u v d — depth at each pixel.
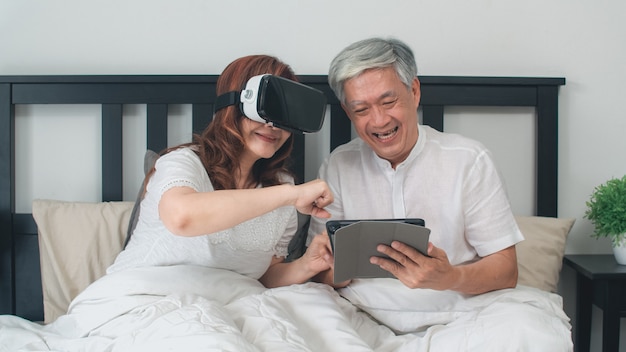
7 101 1.62
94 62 1.69
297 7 1.69
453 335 1.04
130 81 1.61
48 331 1.07
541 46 1.70
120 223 1.52
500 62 1.70
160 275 1.07
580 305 1.62
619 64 1.70
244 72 1.15
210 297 1.08
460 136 1.32
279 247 1.35
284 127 1.12
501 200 1.26
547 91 1.64
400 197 1.29
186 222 0.91
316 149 1.71
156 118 1.63
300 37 1.70
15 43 1.69
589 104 1.70
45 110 1.70
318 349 0.96
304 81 1.62
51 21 1.69
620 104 1.70
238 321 0.94
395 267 1.07
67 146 1.70
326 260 1.23
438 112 1.64
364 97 1.17
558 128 1.69
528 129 1.71
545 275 1.50
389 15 1.69
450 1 1.69
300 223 1.46
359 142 1.40
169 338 0.81
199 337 0.78
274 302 1.02
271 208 0.97
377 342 1.15
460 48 1.70
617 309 1.44
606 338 1.45
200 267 1.13
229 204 0.93
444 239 1.27
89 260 1.48
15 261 1.66
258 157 1.22
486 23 1.69
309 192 1.00
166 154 1.14
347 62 1.16
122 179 1.66
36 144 1.70
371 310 1.25
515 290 1.19
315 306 1.06
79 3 1.68
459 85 1.63
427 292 1.22
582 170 1.71
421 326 1.21
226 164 1.17
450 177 1.26
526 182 1.71
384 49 1.15
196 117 1.63
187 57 1.69
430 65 1.70
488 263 1.20
